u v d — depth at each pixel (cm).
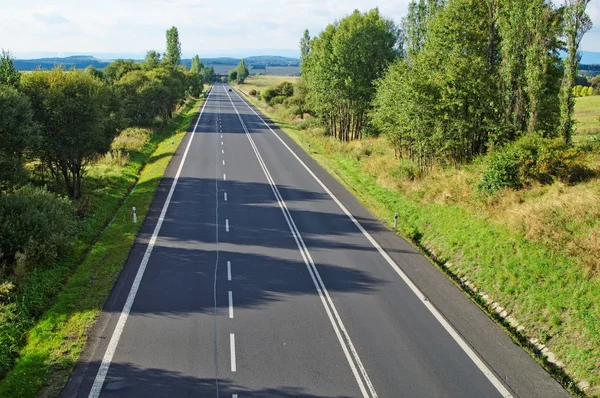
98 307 1414
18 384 1055
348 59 4366
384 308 1460
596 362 1156
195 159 3644
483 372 1157
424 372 1149
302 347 1241
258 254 1856
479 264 1706
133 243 1930
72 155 2422
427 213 2258
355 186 2948
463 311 1453
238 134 5072
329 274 1695
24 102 1966
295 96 7662
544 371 1169
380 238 2067
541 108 2433
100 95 2812
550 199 1900
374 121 3562
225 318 1374
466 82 2555
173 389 1062
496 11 2528
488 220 1941
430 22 3056
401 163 3078
